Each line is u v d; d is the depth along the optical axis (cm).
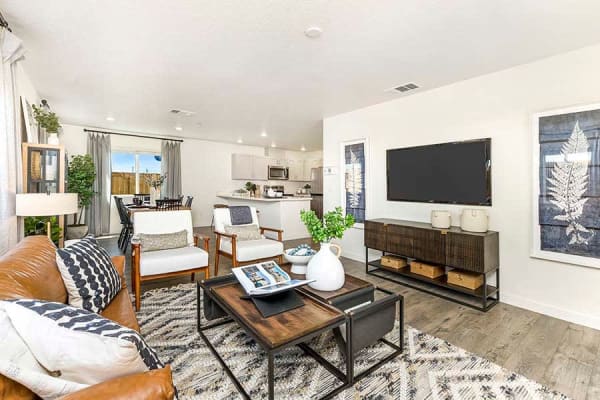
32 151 298
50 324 84
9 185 223
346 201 466
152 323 239
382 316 185
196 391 162
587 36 227
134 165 687
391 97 381
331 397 158
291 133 659
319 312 173
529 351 204
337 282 208
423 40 234
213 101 402
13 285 113
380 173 412
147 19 206
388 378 174
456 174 328
